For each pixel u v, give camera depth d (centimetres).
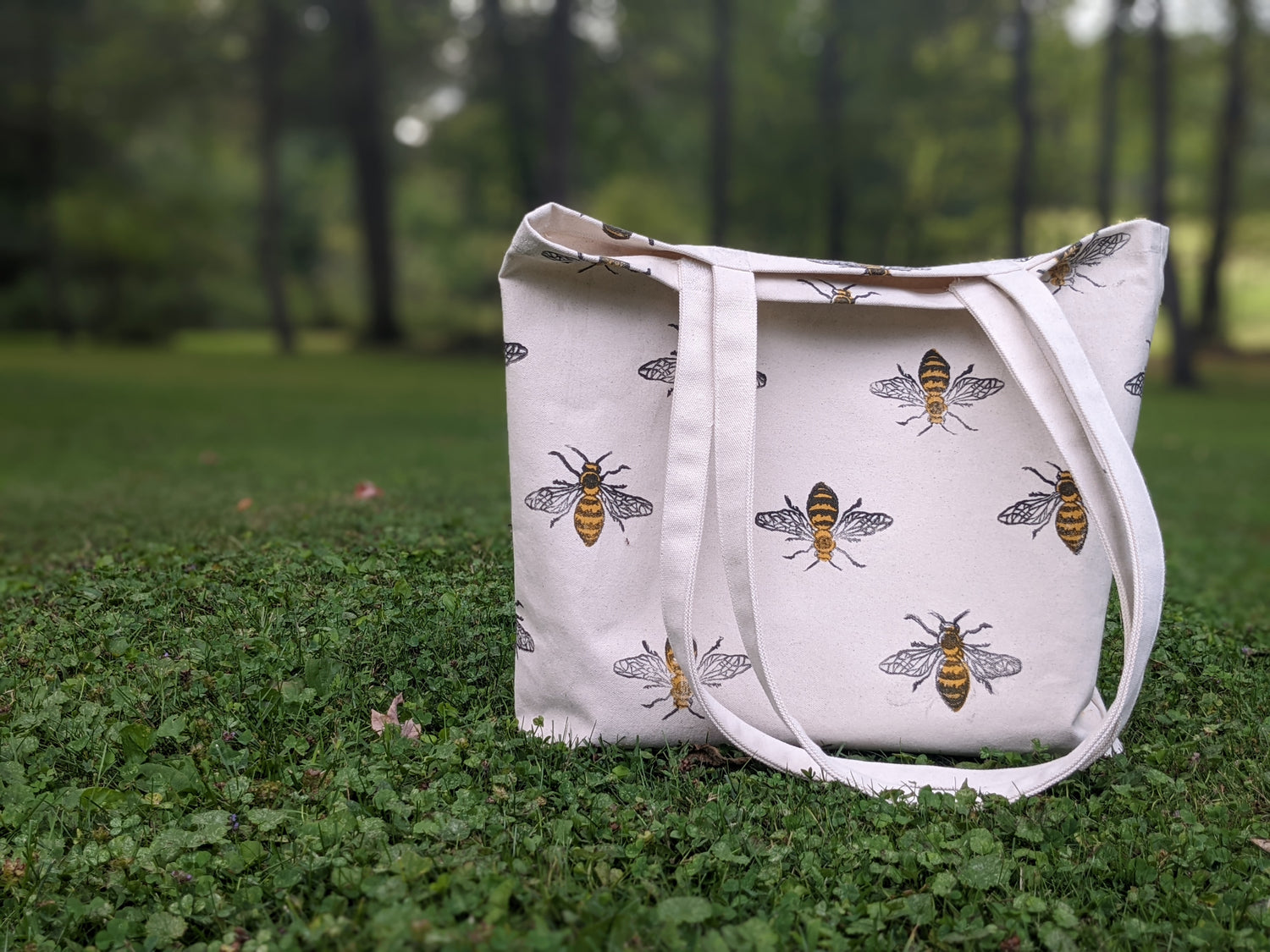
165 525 152
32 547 146
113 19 948
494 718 74
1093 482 63
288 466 267
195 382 602
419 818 61
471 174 1032
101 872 56
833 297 64
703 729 70
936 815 63
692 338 62
